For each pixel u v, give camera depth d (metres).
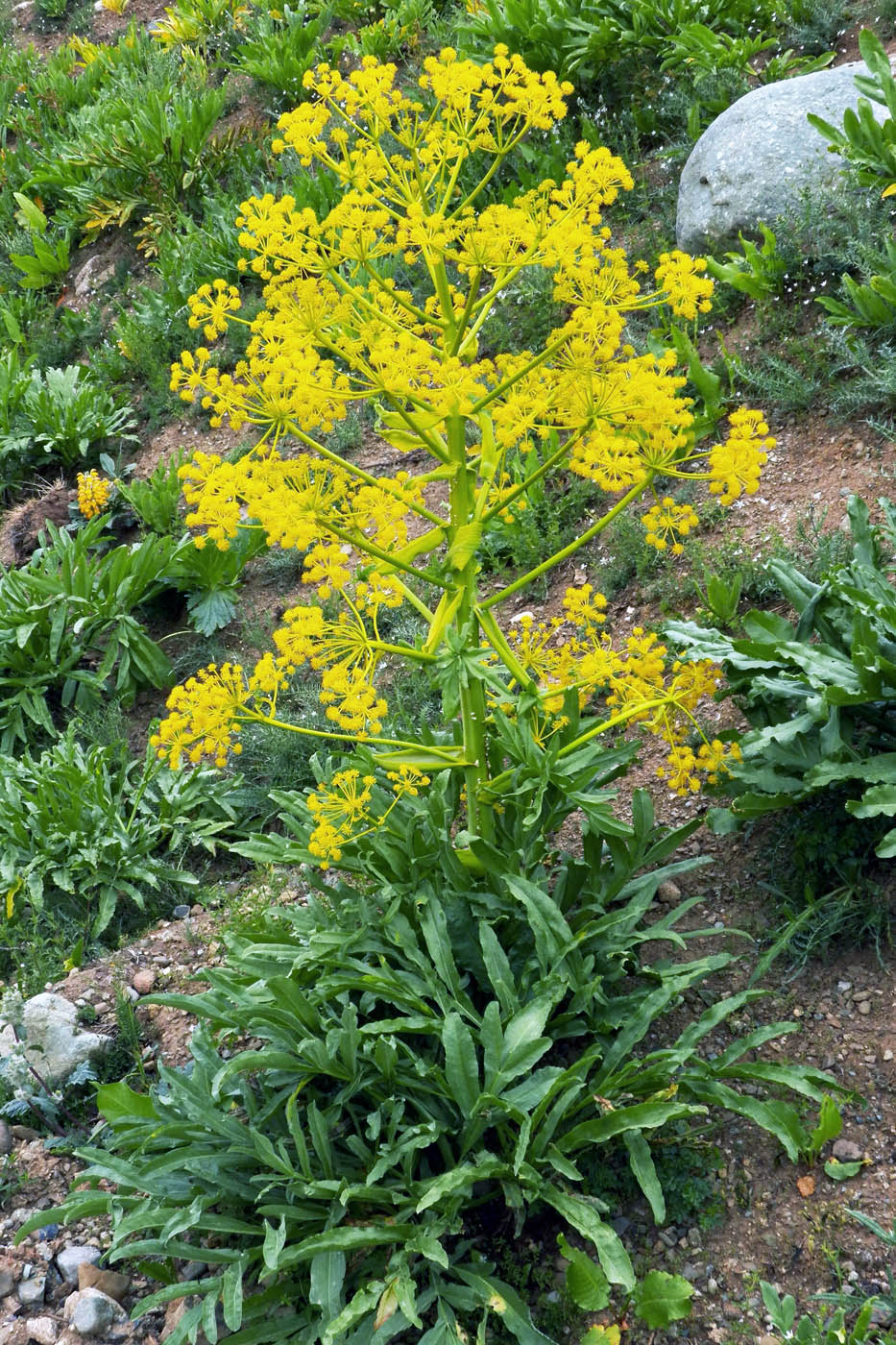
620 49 7.22
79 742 5.61
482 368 2.37
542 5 7.46
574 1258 2.42
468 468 2.75
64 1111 3.55
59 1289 2.99
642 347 5.53
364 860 3.03
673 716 3.02
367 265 2.47
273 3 10.98
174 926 4.38
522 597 5.11
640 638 2.94
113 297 9.18
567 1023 2.88
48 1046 3.70
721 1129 2.83
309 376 2.31
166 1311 2.87
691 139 6.54
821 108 5.68
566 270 2.37
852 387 4.77
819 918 3.13
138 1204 2.79
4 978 4.34
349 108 2.45
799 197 5.46
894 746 3.18
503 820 3.16
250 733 5.11
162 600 6.23
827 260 5.21
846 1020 2.94
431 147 2.44
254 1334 2.52
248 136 9.52
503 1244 2.72
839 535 4.20
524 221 2.31
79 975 4.09
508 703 2.86
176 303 8.16
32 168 11.04
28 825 4.71
